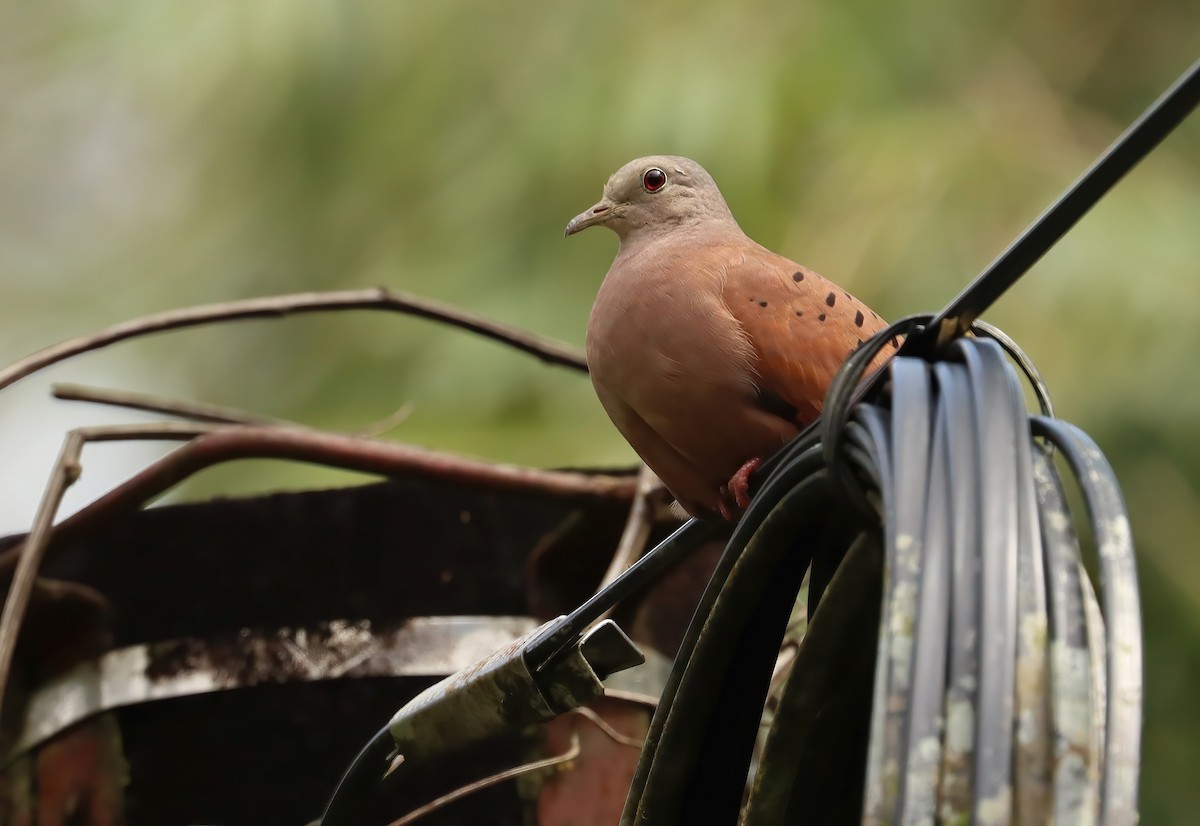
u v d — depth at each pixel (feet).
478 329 34.63
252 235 56.85
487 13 54.70
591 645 20.16
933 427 15.94
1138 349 46.96
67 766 27.84
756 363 24.31
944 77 52.26
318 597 28.91
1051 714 14.38
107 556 28.89
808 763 18.93
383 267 53.36
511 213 52.24
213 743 28.35
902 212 47.96
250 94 55.52
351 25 54.70
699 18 51.78
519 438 48.57
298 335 56.70
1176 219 49.39
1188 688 48.88
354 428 50.90
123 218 62.08
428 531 29.32
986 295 16.30
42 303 61.21
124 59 57.67
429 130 54.34
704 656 18.92
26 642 28.07
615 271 26.71
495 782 26.94
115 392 33.65
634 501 28.78
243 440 28.19
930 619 14.66
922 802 13.99
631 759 28.71
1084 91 52.85
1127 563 14.99
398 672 28.45
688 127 49.42
